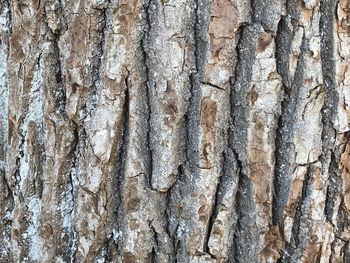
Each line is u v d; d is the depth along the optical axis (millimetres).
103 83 475
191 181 484
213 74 465
